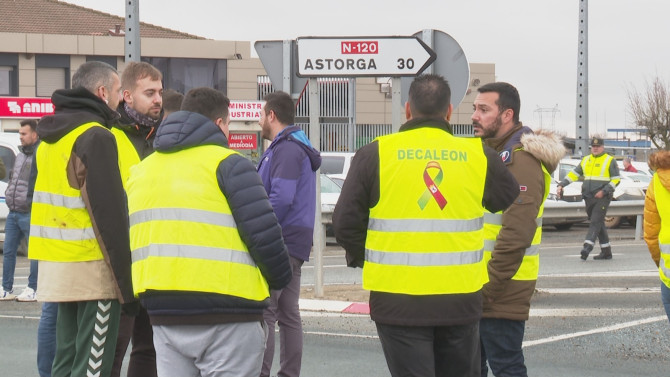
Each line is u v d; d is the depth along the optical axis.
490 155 5.29
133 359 6.67
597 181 17.64
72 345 6.12
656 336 10.16
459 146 5.23
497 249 5.80
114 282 5.93
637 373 8.50
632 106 68.69
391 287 5.13
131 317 6.30
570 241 23.31
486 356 6.52
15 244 12.59
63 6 55.31
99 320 5.93
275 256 4.89
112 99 6.16
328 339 10.02
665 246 6.69
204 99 5.15
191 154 4.95
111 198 5.78
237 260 4.89
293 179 7.38
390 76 11.55
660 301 12.48
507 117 6.10
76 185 5.88
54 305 7.08
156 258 4.88
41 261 6.00
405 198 5.12
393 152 5.16
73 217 5.89
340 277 15.41
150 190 4.96
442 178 5.13
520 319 5.95
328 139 53.38
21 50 48.78
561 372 8.52
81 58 50.00
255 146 47.66
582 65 29.84
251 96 53.41
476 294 5.22
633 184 27.23
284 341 7.58
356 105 56.06
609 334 10.27
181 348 4.90
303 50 11.59
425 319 5.09
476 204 5.22
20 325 10.77
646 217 6.82
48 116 5.96
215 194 4.88
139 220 4.99
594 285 14.05
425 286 5.10
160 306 4.88
